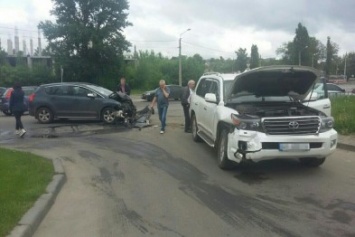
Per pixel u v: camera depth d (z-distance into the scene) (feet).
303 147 24.91
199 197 22.09
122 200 21.84
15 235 16.15
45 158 31.01
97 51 189.47
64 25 188.85
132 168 28.99
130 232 17.56
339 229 17.39
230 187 23.89
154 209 20.33
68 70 189.78
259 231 17.31
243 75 27.58
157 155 33.35
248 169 28.02
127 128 49.83
